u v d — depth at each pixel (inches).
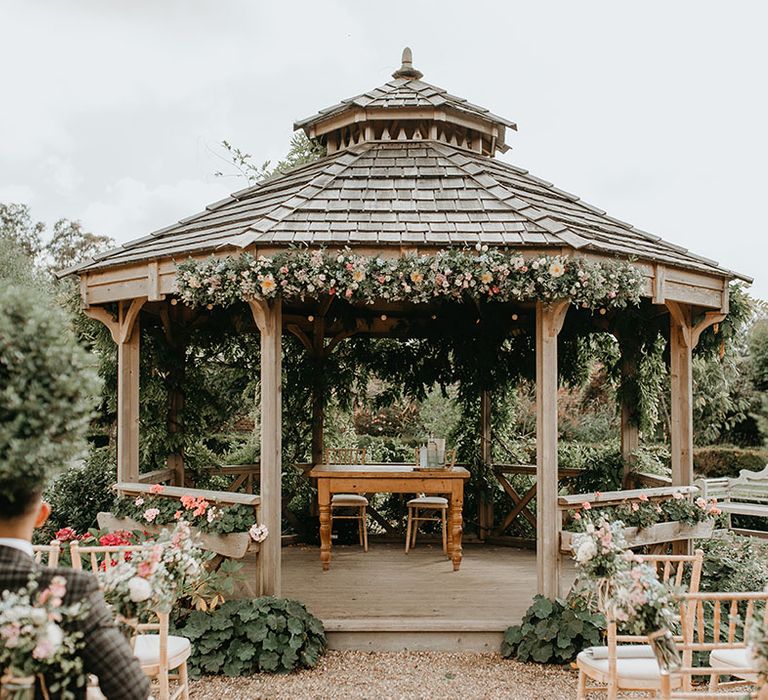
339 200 230.4
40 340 66.2
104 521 223.3
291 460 331.3
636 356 287.9
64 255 1128.8
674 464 251.4
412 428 496.1
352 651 200.2
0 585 65.4
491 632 201.9
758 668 91.6
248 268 196.9
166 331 289.4
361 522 312.0
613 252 210.1
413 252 201.0
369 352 343.9
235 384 332.5
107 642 66.6
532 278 197.9
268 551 203.9
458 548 269.9
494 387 333.4
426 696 168.9
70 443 68.0
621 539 123.6
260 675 182.7
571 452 321.1
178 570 124.8
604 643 191.9
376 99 288.7
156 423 291.9
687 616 124.5
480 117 290.8
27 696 65.0
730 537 325.7
